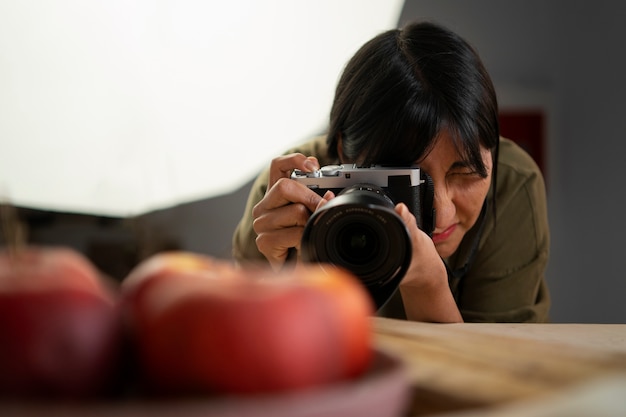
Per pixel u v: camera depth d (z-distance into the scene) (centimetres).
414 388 33
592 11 205
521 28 204
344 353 28
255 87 198
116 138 197
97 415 23
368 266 61
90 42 194
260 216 87
